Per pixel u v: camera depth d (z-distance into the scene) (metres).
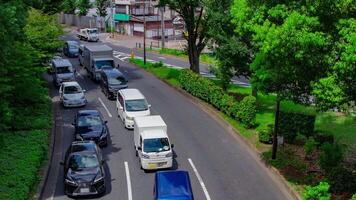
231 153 26.89
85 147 23.62
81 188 21.09
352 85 18.58
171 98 39.41
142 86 43.84
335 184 20.94
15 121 28.36
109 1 95.06
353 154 26.09
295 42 18.19
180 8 41.72
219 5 33.50
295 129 27.38
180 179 19.98
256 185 22.72
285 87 22.59
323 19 19.11
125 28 90.50
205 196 21.52
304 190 21.64
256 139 28.56
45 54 38.38
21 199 19.23
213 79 46.12
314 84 19.38
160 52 66.62
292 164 24.53
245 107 30.23
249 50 32.75
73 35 84.38
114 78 38.91
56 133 30.06
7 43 22.31
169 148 24.23
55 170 24.34
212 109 35.22
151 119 26.69
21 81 30.05
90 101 38.09
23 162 22.83
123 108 31.64
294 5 19.44
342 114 33.00
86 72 50.47
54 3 46.16
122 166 24.89
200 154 26.72
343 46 17.81
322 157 23.33
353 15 18.80
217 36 33.91
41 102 33.78
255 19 20.56
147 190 22.08
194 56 43.06
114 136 29.75
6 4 22.41
